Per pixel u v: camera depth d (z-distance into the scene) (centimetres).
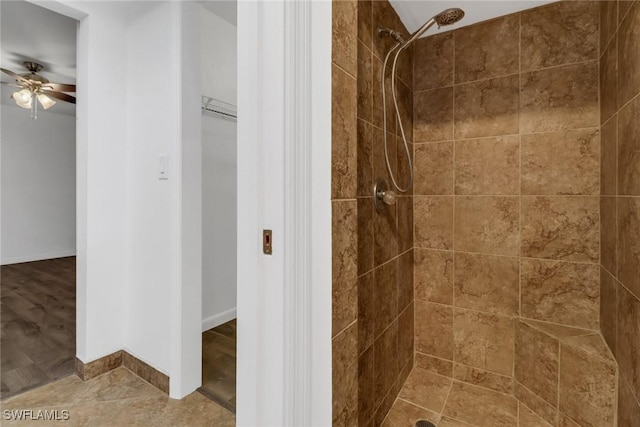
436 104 181
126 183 189
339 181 73
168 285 166
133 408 156
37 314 268
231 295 264
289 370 59
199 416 151
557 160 152
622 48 117
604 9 137
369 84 128
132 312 185
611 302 128
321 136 66
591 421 126
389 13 150
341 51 74
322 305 67
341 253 74
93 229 176
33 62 300
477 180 171
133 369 184
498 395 164
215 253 250
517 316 162
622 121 117
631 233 108
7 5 207
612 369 120
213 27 220
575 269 149
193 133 165
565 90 150
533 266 158
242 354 63
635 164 105
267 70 60
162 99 167
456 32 175
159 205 170
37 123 485
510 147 162
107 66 179
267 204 60
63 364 191
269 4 59
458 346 178
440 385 172
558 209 152
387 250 147
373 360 133
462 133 174
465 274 175
